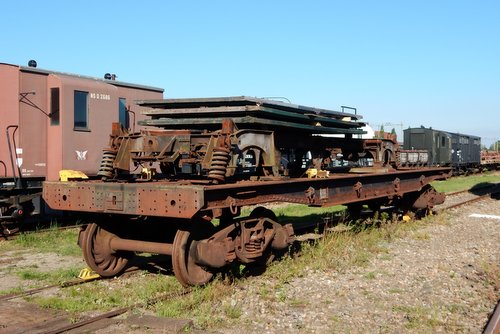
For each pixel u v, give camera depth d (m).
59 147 12.07
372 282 7.26
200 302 6.00
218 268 6.73
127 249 7.21
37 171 12.19
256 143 7.42
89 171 12.65
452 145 38.84
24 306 5.97
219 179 6.46
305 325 5.44
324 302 6.27
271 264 7.78
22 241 10.32
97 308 5.91
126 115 14.05
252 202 6.89
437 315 5.81
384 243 10.30
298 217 14.00
